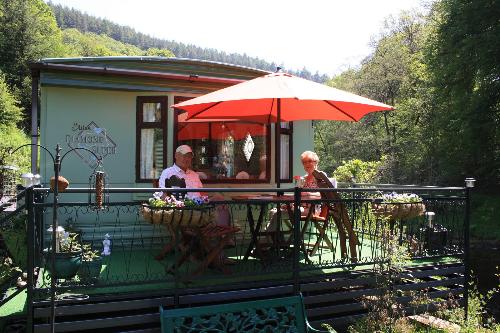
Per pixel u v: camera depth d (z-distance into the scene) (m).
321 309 5.00
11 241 6.12
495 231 18.02
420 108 25.86
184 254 4.68
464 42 19.28
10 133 28.52
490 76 19.55
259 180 7.12
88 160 6.30
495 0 18.72
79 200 6.27
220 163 6.87
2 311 4.35
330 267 5.01
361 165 21.17
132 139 6.48
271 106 6.13
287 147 7.50
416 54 28.84
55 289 3.84
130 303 4.15
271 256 5.29
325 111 6.42
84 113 6.29
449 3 20.92
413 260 5.90
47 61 6.03
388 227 5.75
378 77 29.19
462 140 20.72
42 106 6.13
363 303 4.91
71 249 4.42
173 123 6.58
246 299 4.69
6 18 39.28
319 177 5.43
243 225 7.04
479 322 5.91
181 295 4.34
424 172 25.12
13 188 10.58
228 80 6.83
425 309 5.62
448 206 6.71
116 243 6.39
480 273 12.56
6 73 36.69
